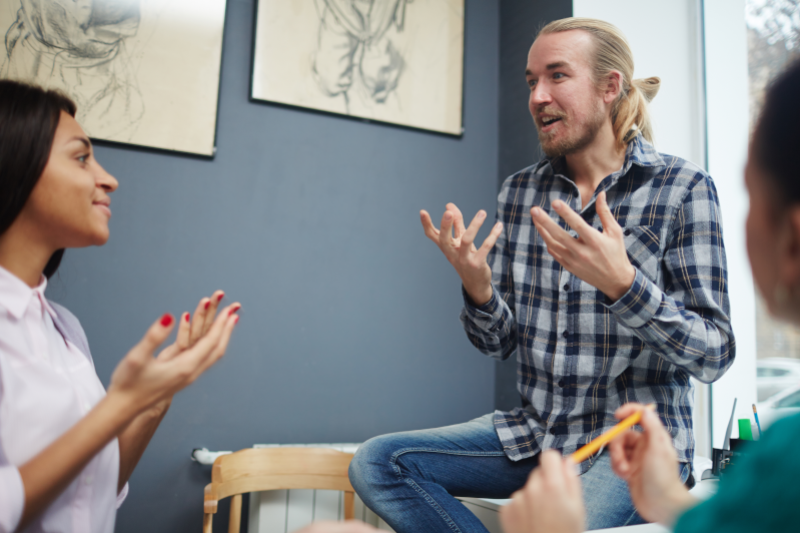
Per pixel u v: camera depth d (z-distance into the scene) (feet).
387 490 3.48
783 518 1.14
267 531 5.41
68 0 5.66
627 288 2.92
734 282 6.12
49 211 2.41
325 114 6.64
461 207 7.20
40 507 1.87
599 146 4.02
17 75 5.45
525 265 4.25
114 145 5.79
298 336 6.30
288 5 6.53
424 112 7.07
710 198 3.59
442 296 6.98
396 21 7.02
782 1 5.65
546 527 1.47
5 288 2.42
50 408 2.38
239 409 6.01
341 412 6.38
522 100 7.07
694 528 1.29
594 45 3.89
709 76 6.38
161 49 5.97
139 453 2.99
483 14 7.60
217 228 6.11
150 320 5.79
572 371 3.74
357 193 6.70
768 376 5.73
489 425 4.08
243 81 6.35
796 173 1.19
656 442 2.01
